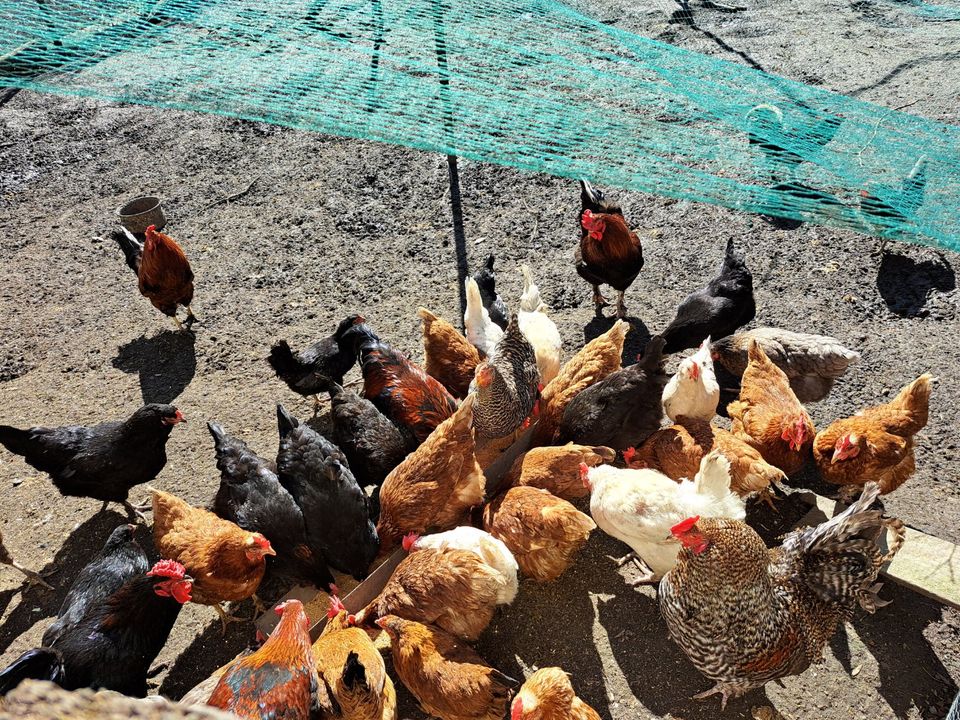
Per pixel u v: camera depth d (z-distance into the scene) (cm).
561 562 200
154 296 280
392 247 320
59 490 228
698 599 173
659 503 192
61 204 357
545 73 332
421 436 228
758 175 271
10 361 286
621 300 280
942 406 243
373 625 197
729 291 255
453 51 346
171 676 201
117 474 221
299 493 206
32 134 406
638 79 331
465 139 269
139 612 184
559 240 316
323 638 190
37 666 169
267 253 322
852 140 273
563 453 215
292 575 204
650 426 218
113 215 349
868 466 205
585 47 357
